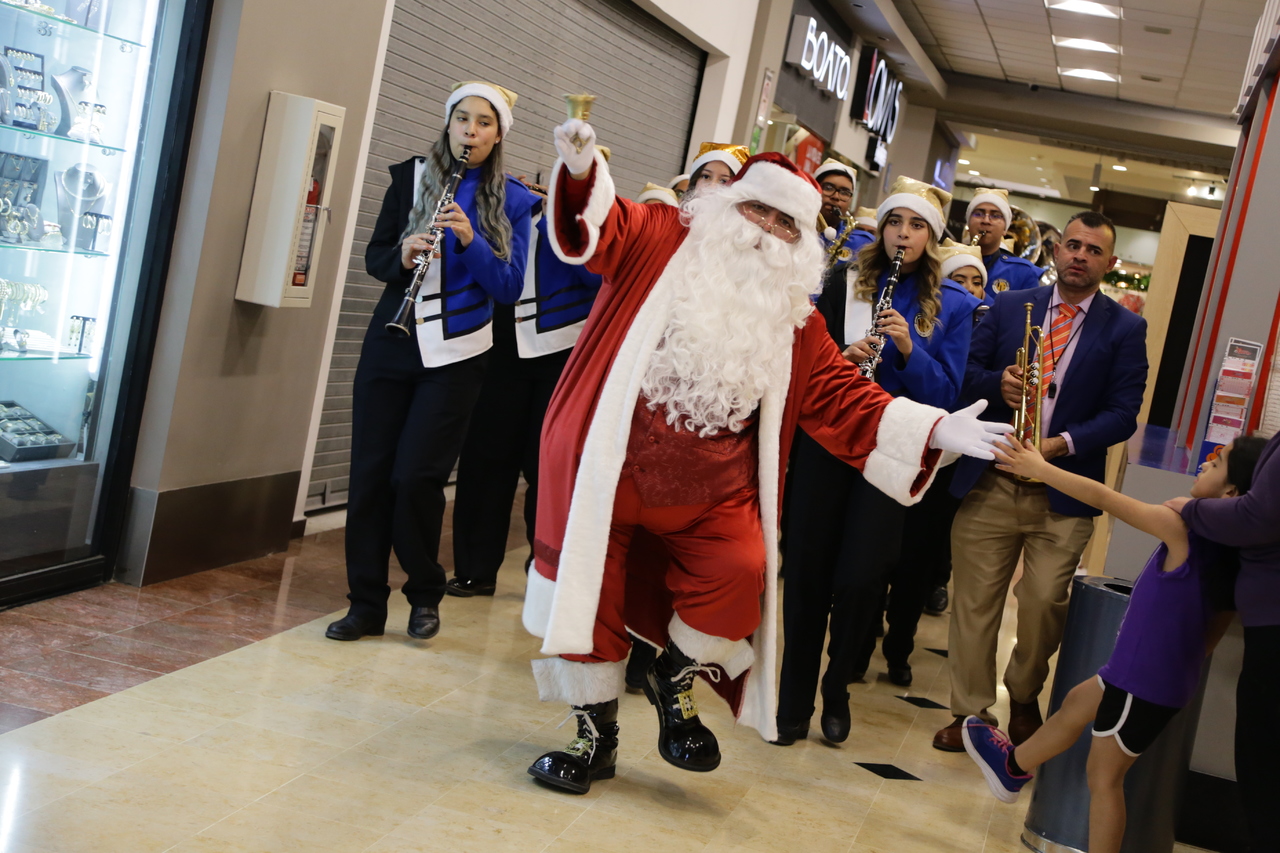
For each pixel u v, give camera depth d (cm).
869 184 1405
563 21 666
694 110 868
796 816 305
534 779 295
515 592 478
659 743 297
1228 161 1545
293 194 411
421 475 375
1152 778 301
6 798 239
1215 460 290
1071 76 1380
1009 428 271
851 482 354
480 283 372
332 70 446
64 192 363
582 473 262
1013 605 645
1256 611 264
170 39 383
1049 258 1014
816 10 1041
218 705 308
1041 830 312
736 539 272
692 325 258
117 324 388
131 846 229
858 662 447
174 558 412
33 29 343
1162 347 781
